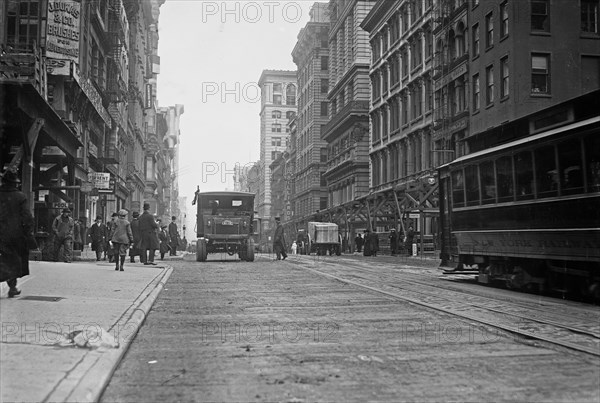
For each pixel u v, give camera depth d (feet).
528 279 42.91
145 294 37.35
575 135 36.52
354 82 212.02
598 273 35.55
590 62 104.12
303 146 308.19
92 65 122.72
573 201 36.76
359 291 43.93
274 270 66.74
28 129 52.65
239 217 88.07
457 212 53.62
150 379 18.29
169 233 117.08
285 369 19.54
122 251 56.24
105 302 32.48
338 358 21.15
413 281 53.21
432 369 19.51
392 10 172.86
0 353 19.48
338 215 181.98
